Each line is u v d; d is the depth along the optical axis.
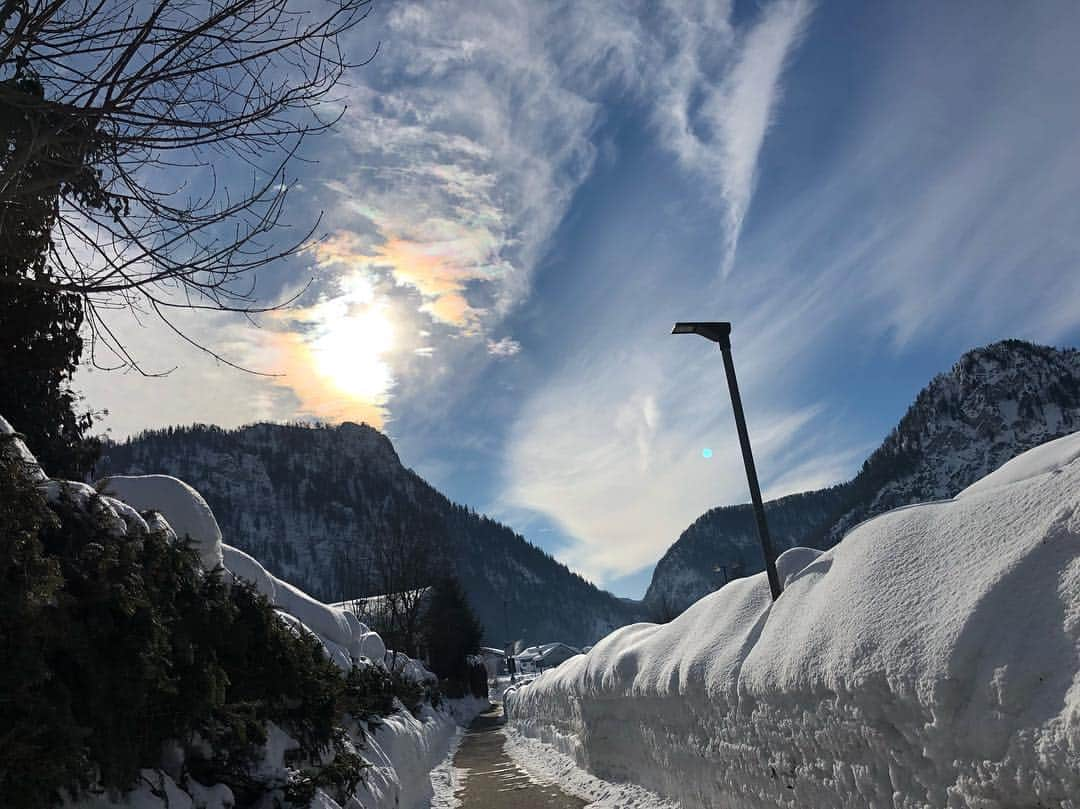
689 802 7.09
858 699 3.89
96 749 3.46
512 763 14.64
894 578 4.12
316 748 6.55
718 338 7.57
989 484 4.45
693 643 7.09
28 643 3.05
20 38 3.07
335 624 12.95
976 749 3.18
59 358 7.11
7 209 3.44
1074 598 3.03
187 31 3.32
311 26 3.56
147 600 3.95
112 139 3.40
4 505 3.14
